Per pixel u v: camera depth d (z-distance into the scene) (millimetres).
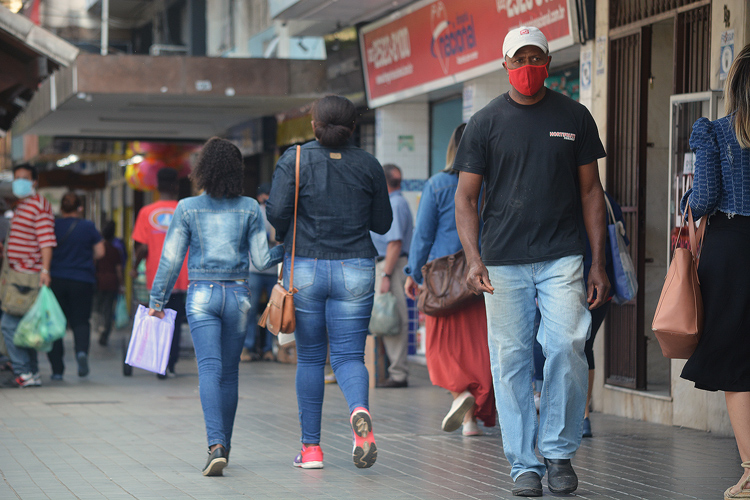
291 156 18469
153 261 36188
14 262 33156
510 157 16078
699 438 22500
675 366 24484
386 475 18141
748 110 15078
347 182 18484
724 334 15125
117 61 43219
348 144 19016
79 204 37062
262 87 45000
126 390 32781
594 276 16266
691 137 15633
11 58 42562
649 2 25922
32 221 33219
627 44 26875
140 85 43500
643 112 26266
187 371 39344
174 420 25672
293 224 18625
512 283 16219
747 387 15102
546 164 16000
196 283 18844
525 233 16109
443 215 22922
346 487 17031
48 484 17297
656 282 26797
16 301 32938
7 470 18656
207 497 16188
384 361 33250
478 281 16125
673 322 15188
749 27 22156
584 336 15953
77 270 36281
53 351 35969
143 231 36219
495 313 16328
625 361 26844
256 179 58719
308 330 18531
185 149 63500
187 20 44219
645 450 20891
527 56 15750
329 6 39719
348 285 18312
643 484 17281
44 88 50375
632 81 26703
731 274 15203
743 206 15227
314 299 18406
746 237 15266
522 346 16375
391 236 32312
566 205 16141
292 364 41094
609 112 27406
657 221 26547
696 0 24125
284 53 45562
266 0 45344
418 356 41750
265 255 19141
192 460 19781
